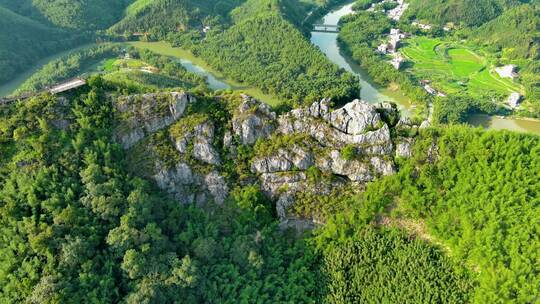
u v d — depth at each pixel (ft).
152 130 366.02
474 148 355.15
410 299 316.19
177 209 347.56
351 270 336.08
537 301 294.05
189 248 328.49
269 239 349.82
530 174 341.82
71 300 271.49
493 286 306.55
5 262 283.38
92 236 299.58
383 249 341.00
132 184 335.88
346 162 365.61
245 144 374.63
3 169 322.14
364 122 367.04
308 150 370.32
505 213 327.47
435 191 348.59
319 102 381.19
